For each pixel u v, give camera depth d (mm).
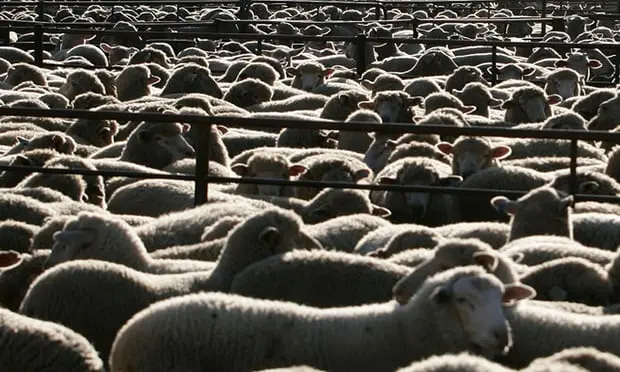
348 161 22906
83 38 58438
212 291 15328
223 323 13188
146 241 18531
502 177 22844
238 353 13094
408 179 22469
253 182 20266
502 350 12641
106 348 14547
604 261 16562
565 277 15555
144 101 34406
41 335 12305
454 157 24938
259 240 15938
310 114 33031
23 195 20609
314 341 13125
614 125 31250
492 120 32625
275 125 19781
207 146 20266
